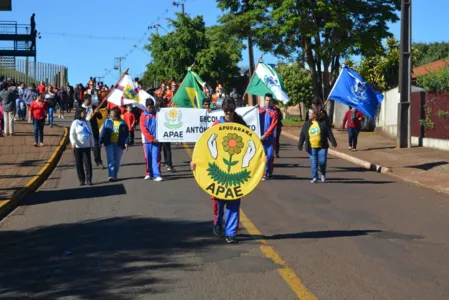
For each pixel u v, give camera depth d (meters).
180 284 6.84
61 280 7.08
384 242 8.80
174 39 48.41
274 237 9.06
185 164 17.91
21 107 30.05
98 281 7.01
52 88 33.62
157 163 14.77
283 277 7.06
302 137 14.82
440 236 9.23
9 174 15.42
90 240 8.99
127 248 8.47
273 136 15.11
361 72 33.41
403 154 20.84
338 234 9.28
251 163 8.34
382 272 7.29
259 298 6.35
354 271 7.32
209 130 8.28
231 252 8.18
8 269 7.60
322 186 14.20
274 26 32.19
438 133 22.25
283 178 15.47
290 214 10.82
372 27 31.27
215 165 8.30
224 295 6.45
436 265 7.62
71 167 17.75
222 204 8.76
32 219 10.67
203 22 49.72
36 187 14.25
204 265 7.57
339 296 6.41
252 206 11.52
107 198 12.54
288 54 33.66
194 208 11.33
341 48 30.59
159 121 14.70
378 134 29.45
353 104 16.44
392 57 32.22
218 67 49.31
